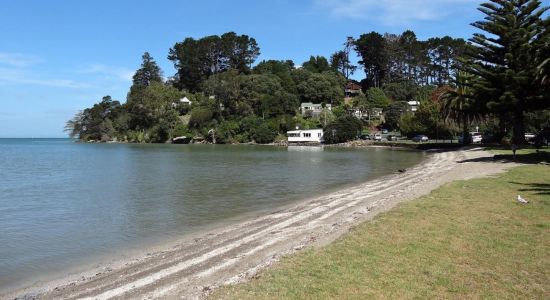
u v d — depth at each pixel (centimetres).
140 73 19150
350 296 755
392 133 11475
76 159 6662
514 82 4212
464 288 783
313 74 15662
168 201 2428
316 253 1010
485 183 2022
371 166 4603
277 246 1240
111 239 1568
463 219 1278
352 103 14150
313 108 13962
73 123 19988
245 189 2892
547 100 4147
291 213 1894
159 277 1036
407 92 14488
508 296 752
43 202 2458
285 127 12938
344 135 10756
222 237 1492
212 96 16050
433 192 1814
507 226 1192
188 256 1239
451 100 5675
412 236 1105
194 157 6712
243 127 13188
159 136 14688
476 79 4753
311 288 793
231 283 884
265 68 17312
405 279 825
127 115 16388
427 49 16150
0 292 1040
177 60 18450
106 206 2295
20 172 4459
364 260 934
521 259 923
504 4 4566
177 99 15862
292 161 5575
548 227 1174
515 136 5056
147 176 3888
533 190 1778
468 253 966
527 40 4394
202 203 2344
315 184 3105
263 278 868
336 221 1548
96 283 1049
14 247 1470
